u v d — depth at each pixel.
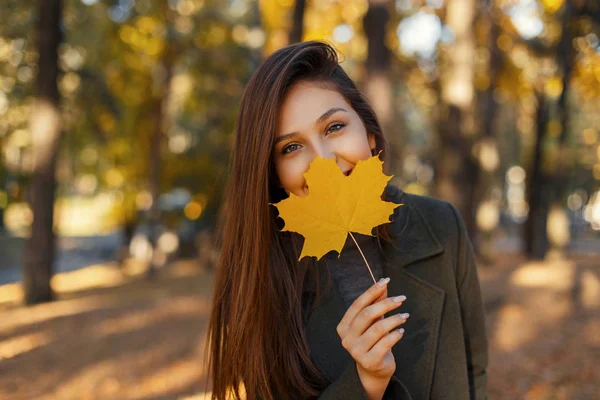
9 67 14.23
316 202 1.16
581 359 6.09
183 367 6.08
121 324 8.27
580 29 13.93
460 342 1.46
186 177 18.91
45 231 11.62
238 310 1.37
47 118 11.49
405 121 26.94
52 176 11.64
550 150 17.83
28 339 7.65
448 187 8.68
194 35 16.34
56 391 5.50
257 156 1.32
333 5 12.36
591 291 10.33
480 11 13.58
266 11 12.77
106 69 15.94
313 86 1.33
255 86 1.35
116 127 17.38
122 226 21.00
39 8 11.30
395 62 14.60
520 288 10.72
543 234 17.58
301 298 1.46
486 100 15.79
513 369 5.99
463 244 1.56
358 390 1.22
